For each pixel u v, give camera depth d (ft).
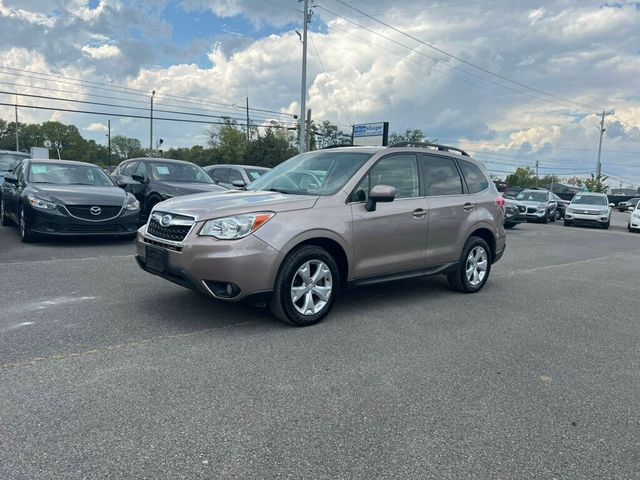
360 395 11.57
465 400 11.58
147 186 37.19
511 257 35.60
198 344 14.32
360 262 17.54
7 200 36.58
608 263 34.58
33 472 8.26
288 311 15.75
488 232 22.70
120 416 10.13
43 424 9.70
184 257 14.99
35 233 28.81
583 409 11.41
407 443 9.65
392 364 13.52
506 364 13.94
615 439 10.15
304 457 9.04
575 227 75.36
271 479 8.38
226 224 14.88
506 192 87.66
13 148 360.07
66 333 14.75
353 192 17.52
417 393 11.82
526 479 8.70
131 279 21.76
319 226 16.16
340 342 15.05
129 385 11.52
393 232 18.39
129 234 30.40
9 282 20.57
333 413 10.67
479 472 8.83
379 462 8.98
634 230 70.64
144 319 16.34
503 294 22.75
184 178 39.17
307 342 14.89
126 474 8.32
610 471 9.04
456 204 20.92
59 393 10.98
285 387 11.80
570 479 8.76
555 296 22.86
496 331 16.94
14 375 11.78
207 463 8.72
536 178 324.60
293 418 10.39
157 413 10.32
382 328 16.62
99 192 30.40
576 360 14.53
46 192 29.14
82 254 27.50
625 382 13.07
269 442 9.46
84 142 377.71
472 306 20.16
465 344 15.44
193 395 11.18
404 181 19.40
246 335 15.24
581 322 18.58
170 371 12.39
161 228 16.11
